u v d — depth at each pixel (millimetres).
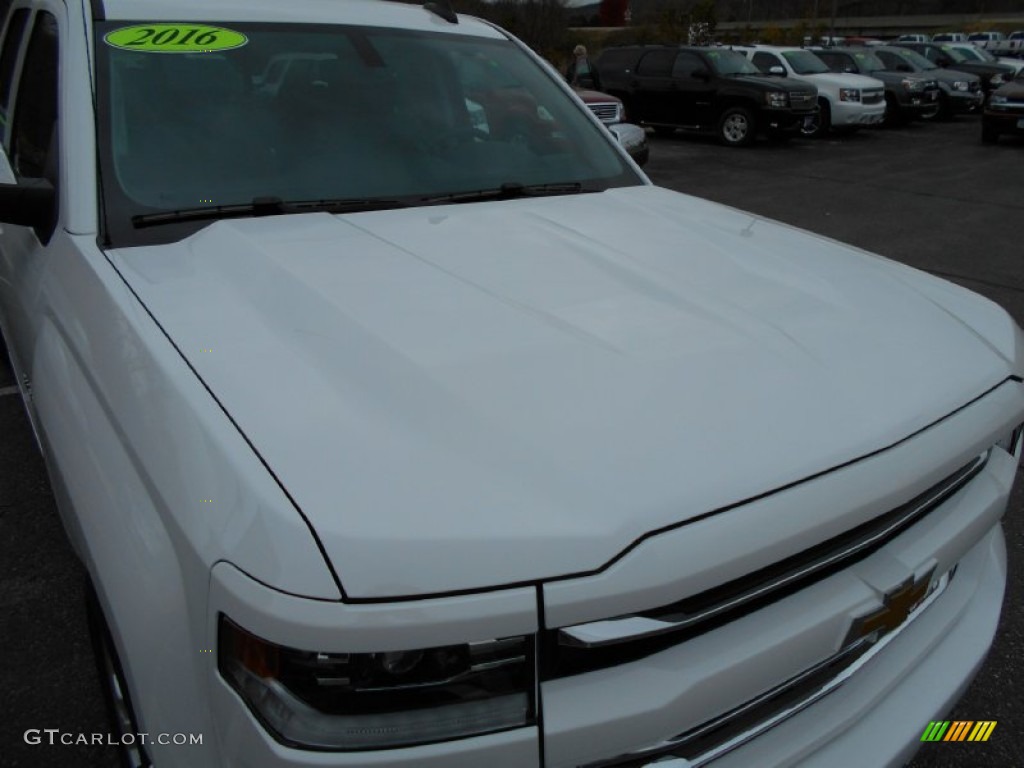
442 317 1622
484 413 1319
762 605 1295
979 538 1699
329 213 2229
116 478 1421
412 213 2277
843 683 1494
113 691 1730
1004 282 6898
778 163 13742
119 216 2064
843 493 1329
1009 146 16297
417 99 2691
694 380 1467
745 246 2240
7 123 2898
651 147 15562
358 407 1326
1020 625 2666
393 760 1075
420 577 1072
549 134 2916
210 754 1181
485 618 1074
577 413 1342
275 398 1343
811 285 1979
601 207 2498
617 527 1157
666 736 1188
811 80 17062
